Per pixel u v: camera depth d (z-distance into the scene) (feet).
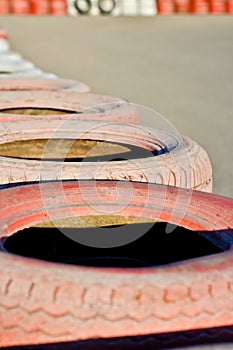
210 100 21.02
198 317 4.62
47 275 4.68
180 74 25.98
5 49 23.30
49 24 43.47
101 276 4.68
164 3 50.19
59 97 11.62
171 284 4.66
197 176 8.18
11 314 4.63
